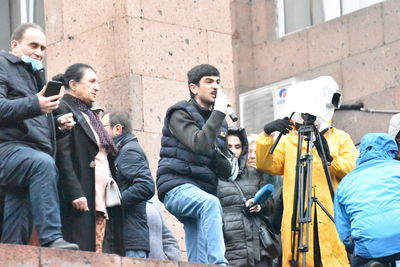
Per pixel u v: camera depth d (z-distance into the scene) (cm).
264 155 1803
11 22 2466
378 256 1664
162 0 2158
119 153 1781
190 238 1742
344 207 1703
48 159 1584
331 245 1767
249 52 2773
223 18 2217
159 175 1745
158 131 2103
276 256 1809
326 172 1758
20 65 1633
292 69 2700
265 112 2677
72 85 1698
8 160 1584
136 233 1759
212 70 1758
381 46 2556
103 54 2147
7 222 1602
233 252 1789
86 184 1653
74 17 2203
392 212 1669
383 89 2542
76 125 1664
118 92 2112
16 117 1575
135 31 2122
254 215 1806
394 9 2550
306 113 1769
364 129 2528
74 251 1554
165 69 2134
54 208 1577
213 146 1748
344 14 2652
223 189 1806
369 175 1697
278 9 2756
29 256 1514
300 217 1742
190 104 1755
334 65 2625
